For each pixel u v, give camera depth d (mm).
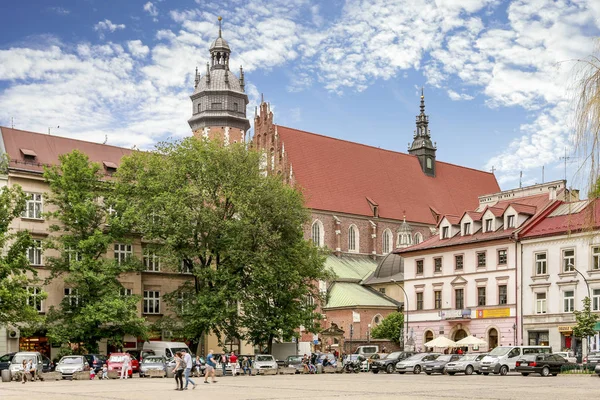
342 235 119938
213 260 78938
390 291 110938
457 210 138750
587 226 27750
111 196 69188
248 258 69625
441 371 64562
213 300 66812
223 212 71500
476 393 35438
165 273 80562
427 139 142250
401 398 32000
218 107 146000
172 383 49781
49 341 69438
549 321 74312
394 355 72188
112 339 68000
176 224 67562
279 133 119688
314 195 117812
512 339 77438
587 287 71438
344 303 105812
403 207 130125
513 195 94625
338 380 52031
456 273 84688
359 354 82188
